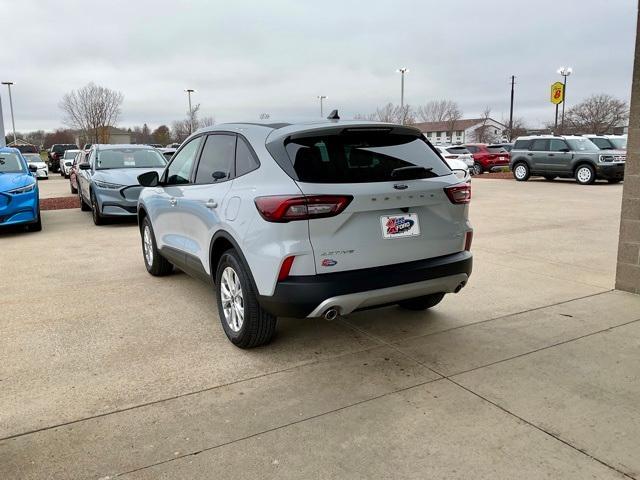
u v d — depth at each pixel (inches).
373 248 140.5
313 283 134.0
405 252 145.9
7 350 161.2
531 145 793.6
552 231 355.6
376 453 107.3
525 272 245.9
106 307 202.5
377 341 165.0
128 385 137.9
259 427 117.2
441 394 130.6
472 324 178.5
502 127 3649.1
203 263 178.9
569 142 751.7
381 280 140.6
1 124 943.7
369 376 141.0
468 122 3577.8
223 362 151.4
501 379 137.9
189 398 130.7
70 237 358.9
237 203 150.6
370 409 124.1
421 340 165.2
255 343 157.6
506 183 772.0
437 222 151.2
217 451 108.5
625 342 160.7
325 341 165.6
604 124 2434.8
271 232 136.3
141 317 190.9
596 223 387.2
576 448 107.7
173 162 214.2
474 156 1047.0
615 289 215.6
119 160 440.1
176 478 100.3
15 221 355.6
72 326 181.8
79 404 128.2
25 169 396.5
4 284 236.7
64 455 107.7
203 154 187.0
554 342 161.5
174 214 202.5
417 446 109.3
